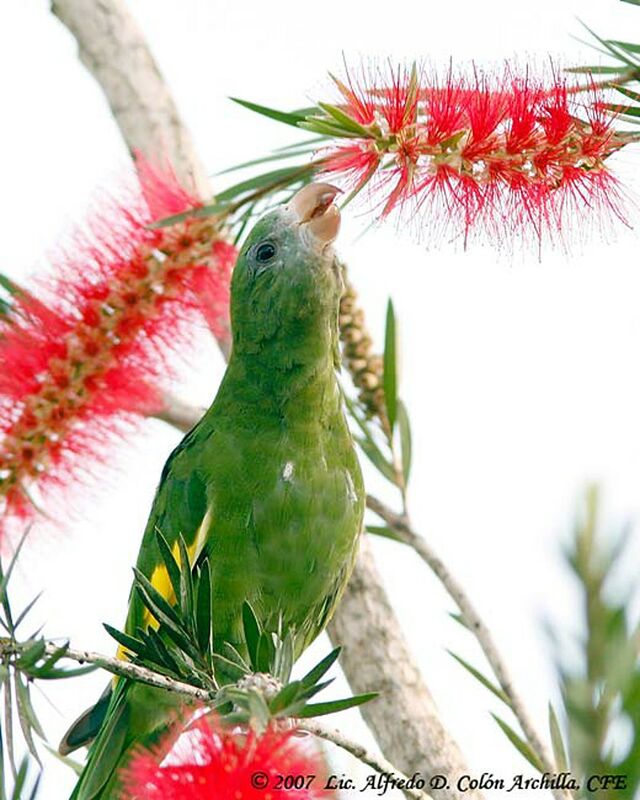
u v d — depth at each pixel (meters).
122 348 8.34
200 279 8.54
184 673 5.95
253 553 9.23
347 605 9.20
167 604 5.96
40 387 8.20
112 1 10.20
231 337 9.95
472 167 6.83
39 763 5.59
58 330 8.25
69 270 8.35
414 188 6.86
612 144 6.83
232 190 8.34
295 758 5.49
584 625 5.54
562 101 6.79
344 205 7.00
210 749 5.43
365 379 9.11
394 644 8.95
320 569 9.27
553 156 6.80
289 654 5.90
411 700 8.62
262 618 9.30
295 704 5.21
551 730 7.03
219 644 9.37
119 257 8.38
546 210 6.84
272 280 9.20
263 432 9.30
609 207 6.86
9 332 8.33
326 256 9.12
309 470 9.26
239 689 5.44
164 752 6.91
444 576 8.39
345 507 9.37
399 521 8.65
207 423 9.62
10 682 5.62
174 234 8.41
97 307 8.30
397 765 8.42
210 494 9.32
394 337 8.78
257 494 9.23
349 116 6.80
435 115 6.76
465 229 6.85
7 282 8.62
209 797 5.29
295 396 9.27
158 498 9.79
